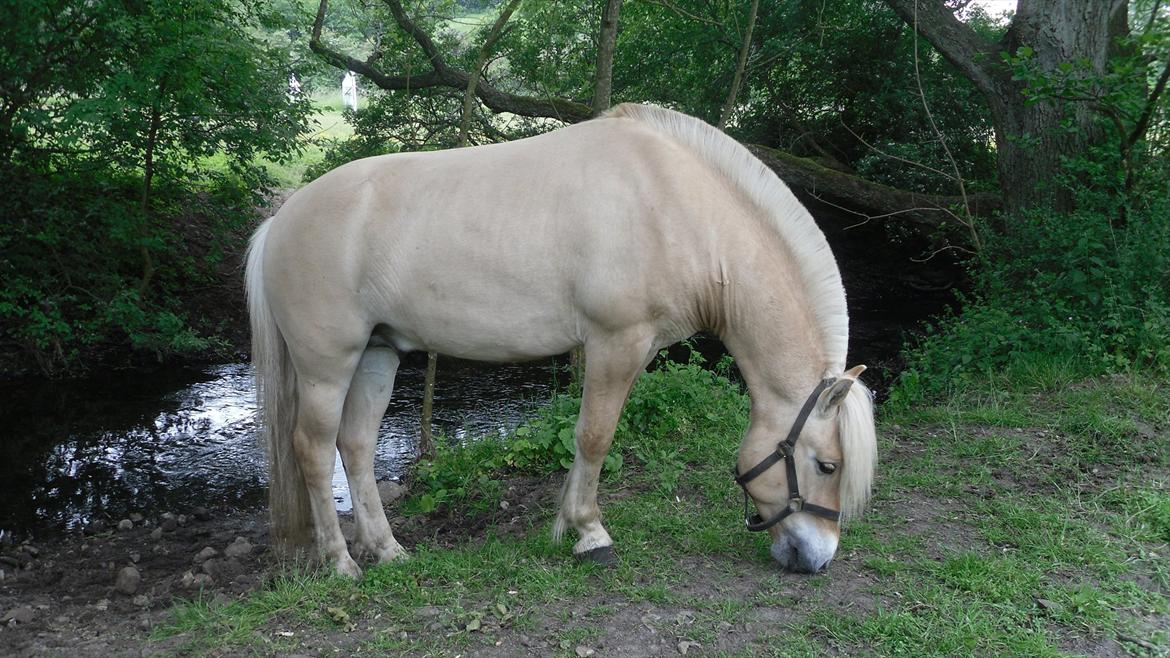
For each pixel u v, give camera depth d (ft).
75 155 25.26
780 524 10.33
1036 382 17.70
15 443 20.79
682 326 10.34
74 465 19.38
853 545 11.21
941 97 33.71
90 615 10.70
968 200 29.84
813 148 38.06
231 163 27.17
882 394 23.09
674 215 9.78
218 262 30.68
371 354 11.38
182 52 21.91
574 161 10.11
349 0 29.66
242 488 18.02
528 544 11.61
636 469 14.79
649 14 32.24
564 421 15.74
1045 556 10.75
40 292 24.95
